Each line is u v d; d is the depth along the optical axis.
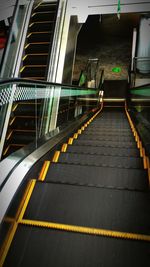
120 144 3.93
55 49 6.05
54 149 3.29
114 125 6.22
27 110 5.22
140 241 1.58
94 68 11.82
